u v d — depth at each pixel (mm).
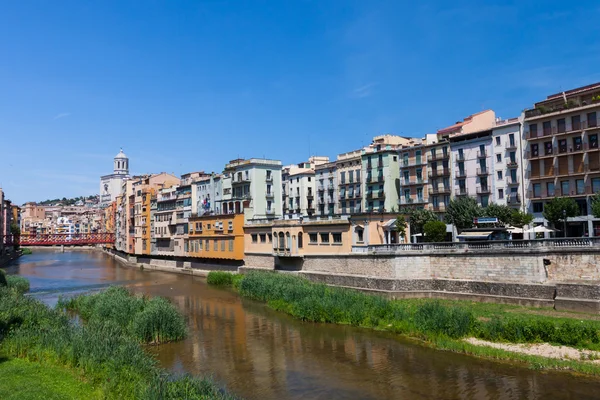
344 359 32562
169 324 38188
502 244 45938
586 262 41281
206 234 89688
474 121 89000
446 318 36406
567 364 28359
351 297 45219
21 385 23531
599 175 67812
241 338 38906
